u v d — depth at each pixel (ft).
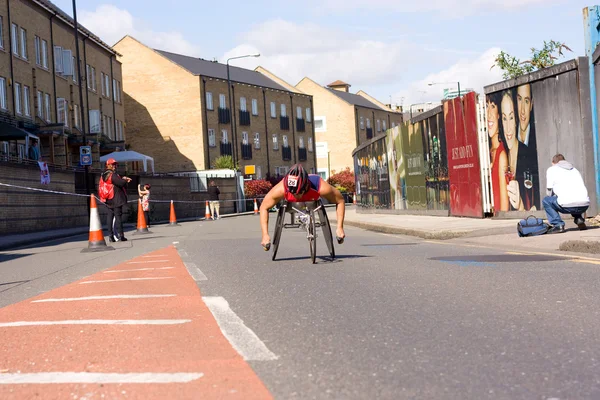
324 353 15.25
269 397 12.05
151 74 204.03
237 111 222.28
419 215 80.43
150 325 18.90
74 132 139.95
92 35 152.97
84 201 110.63
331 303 21.70
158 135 203.72
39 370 14.51
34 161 97.14
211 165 206.80
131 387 12.91
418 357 14.60
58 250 55.57
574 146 48.37
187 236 68.13
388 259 34.71
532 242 39.09
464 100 63.16
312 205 34.17
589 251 32.89
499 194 58.34
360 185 123.24
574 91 48.06
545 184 51.70
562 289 22.57
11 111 113.50
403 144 87.20
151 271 33.58
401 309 20.21
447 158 69.36
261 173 233.96
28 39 122.11
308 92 293.64
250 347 15.94
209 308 21.43
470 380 12.78
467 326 17.49
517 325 17.38
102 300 24.06
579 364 13.56
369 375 13.37
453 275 27.22
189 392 12.46
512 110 55.21
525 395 11.76
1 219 80.12
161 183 150.30
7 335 18.40
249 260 37.17
